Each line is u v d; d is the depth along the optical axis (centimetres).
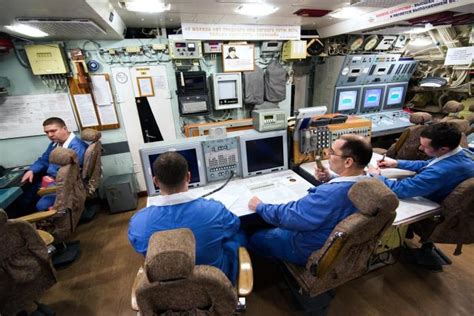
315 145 205
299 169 214
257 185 187
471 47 302
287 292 180
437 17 261
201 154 182
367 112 398
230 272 121
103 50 288
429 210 151
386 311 163
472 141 265
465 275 188
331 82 365
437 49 348
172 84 324
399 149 254
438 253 203
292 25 330
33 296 135
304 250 134
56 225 185
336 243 104
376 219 99
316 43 355
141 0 207
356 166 123
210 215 108
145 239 103
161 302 81
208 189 183
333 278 122
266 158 202
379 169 200
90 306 177
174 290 76
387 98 400
